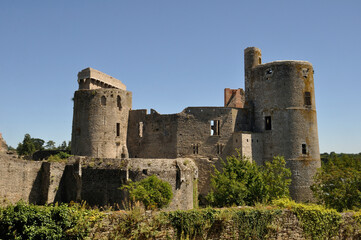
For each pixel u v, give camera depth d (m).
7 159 39.53
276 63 58.97
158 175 43.31
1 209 18.47
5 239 17.75
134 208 21.36
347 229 27.53
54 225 18.72
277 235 24.80
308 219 26.05
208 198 45.56
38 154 63.00
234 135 57.84
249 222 23.98
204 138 58.75
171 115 60.03
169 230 21.42
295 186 55.50
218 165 57.56
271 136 58.28
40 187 43.50
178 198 44.25
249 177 45.41
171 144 59.34
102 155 56.06
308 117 57.97
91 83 59.16
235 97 67.94
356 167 58.00
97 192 42.25
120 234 19.98
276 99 58.28
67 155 51.62
